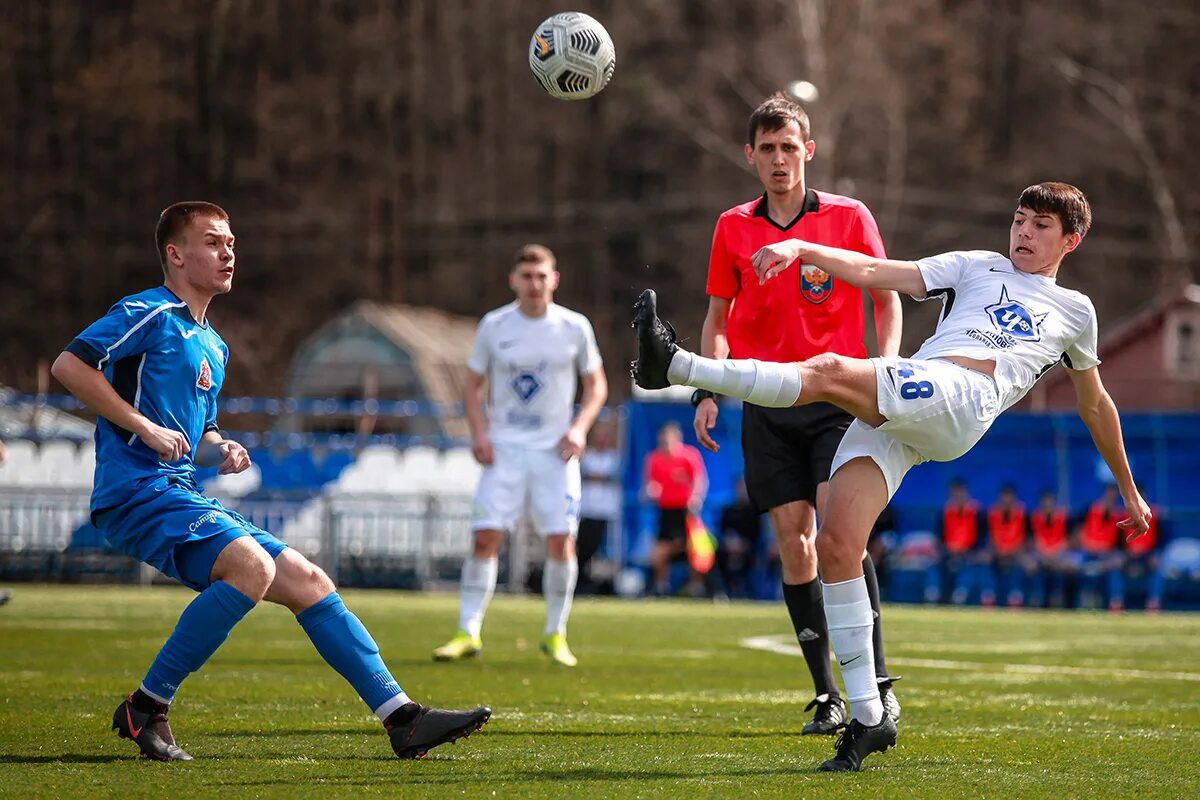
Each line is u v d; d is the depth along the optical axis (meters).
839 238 24.34
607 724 22.45
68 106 152.62
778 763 18.53
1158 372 105.00
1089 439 76.00
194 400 18.72
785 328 24.31
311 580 18.11
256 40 158.38
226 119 156.88
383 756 18.55
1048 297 19.41
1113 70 155.12
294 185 159.00
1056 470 76.31
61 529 74.00
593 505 73.31
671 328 17.95
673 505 70.38
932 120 156.62
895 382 18.28
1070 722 23.61
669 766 18.16
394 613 53.09
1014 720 23.81
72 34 153.88
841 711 22.11
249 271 157.50
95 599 58.88
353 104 161.38
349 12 162.88
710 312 25.05
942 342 19.20
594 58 24.67
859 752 18.05
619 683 29.39
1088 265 152.75
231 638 40.47
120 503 18.03
